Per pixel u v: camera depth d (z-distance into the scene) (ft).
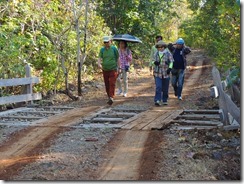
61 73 46.32
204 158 20.85
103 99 42.47
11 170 19.80
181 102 38.78
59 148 23.18
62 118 31.37
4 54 38.24
